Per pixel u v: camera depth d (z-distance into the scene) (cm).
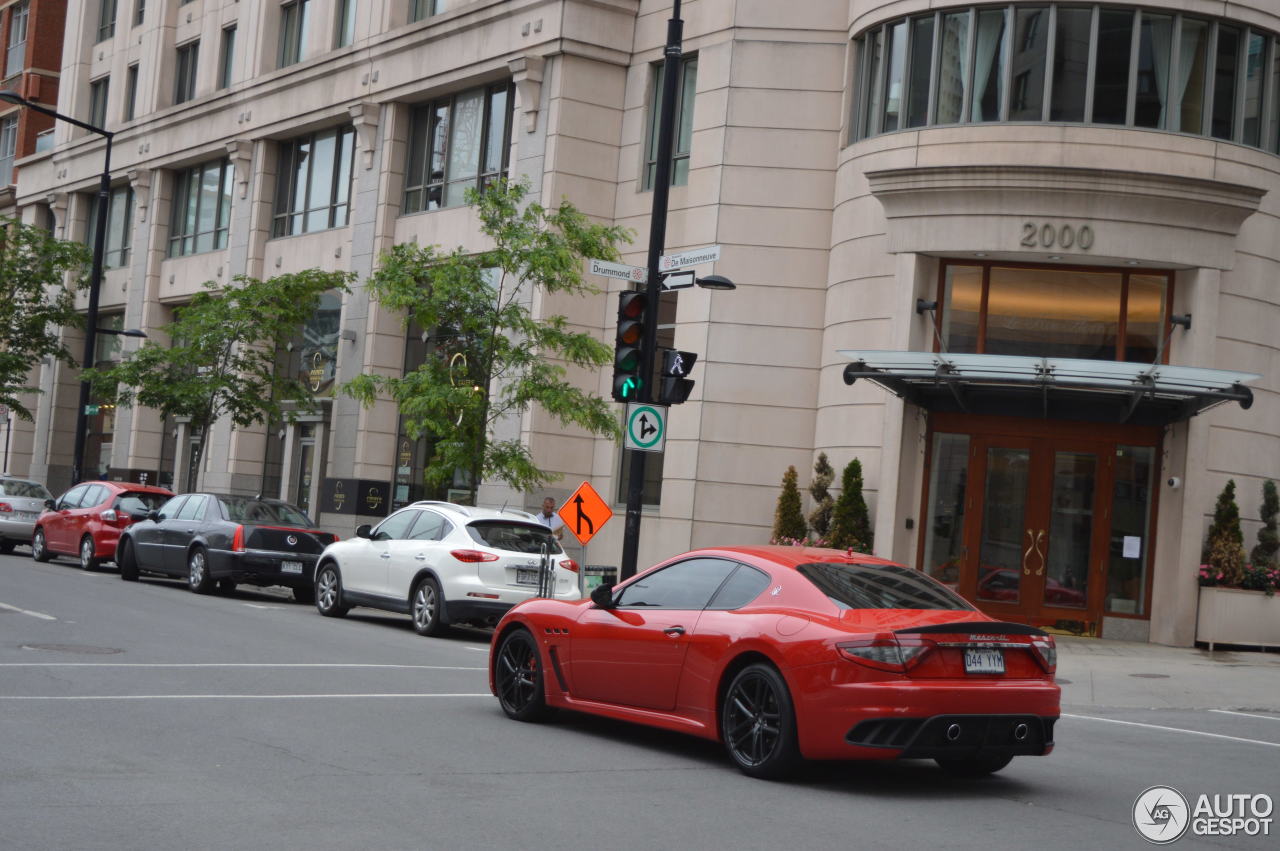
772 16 2683
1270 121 2352
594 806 798
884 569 991
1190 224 2206
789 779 916
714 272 2673
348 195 3647
